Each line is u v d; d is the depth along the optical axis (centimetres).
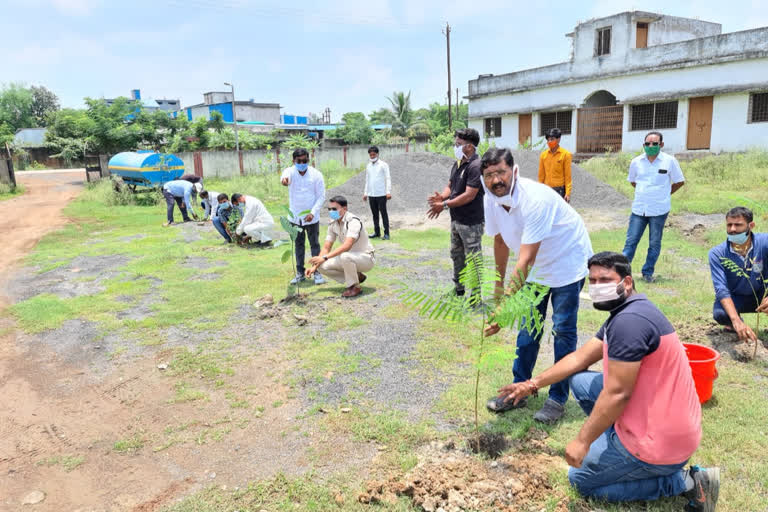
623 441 243
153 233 1173
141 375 448
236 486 295
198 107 6084
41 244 1082
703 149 2045
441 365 436
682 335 467
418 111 6341
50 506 290
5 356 503
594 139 2419
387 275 734
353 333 517
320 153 2881
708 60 1938
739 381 384
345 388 404
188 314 594
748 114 1895
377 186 999
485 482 278
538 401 370
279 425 357
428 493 274
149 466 321
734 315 423
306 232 722
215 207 1076
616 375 234
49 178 3114
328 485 289
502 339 489
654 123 2191
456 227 556
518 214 330
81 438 358
